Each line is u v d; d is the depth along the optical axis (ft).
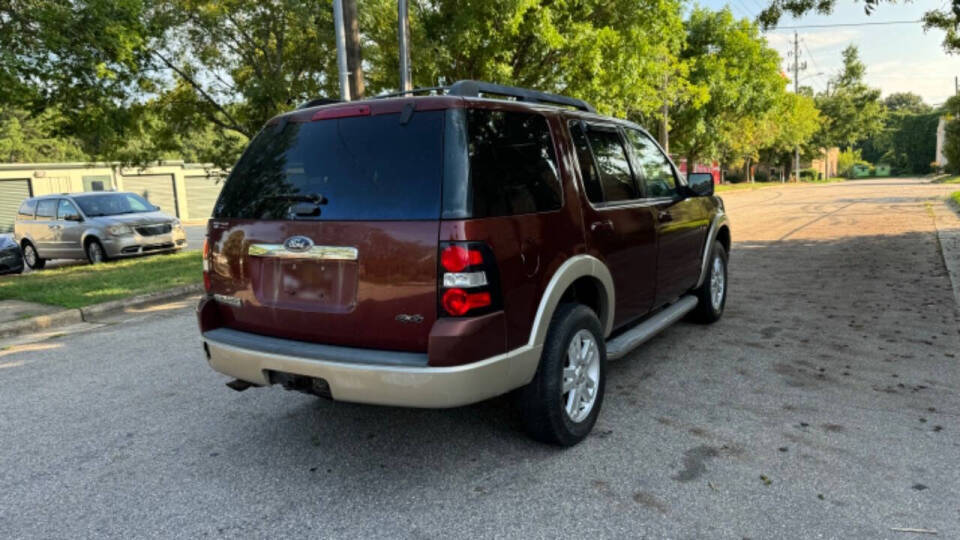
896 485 9.77
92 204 45.11
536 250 10.28
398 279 9.27
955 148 111.75
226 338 10.91
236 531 9.07
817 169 271.08
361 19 38.86
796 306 22.30
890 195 96.78
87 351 19.95
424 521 9.15
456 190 9.18
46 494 10.37
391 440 12.04
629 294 13.67
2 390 16.10
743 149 149.18
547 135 11.52
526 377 10.16
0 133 133.59
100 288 29.84
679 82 89.15
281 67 45.78
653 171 15.70
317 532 8.96
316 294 10.02
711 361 16.28
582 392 11.69
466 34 43.47
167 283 31.01
